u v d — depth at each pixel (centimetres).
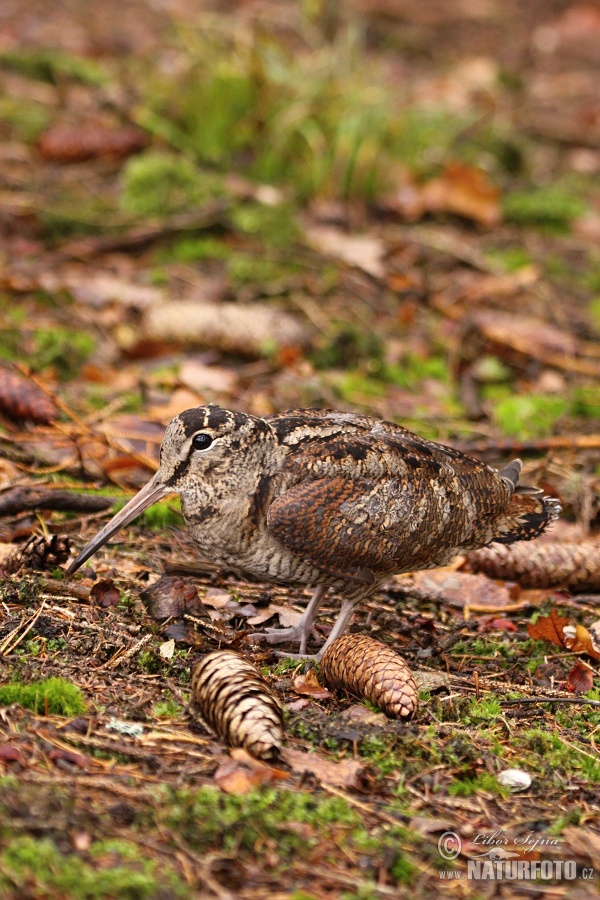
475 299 1543
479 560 1020
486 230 1731
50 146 1681
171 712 729
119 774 650
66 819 593
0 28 1994
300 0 2222
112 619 831
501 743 756
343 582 850
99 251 1534
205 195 1619
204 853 593
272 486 831
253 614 893
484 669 864
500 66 2191
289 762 686
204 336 1353
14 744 664
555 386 1391
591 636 916
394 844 622
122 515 848
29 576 873
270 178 1708
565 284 1630
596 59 2306
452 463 895
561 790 713
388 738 723
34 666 754
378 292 1531
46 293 1416
